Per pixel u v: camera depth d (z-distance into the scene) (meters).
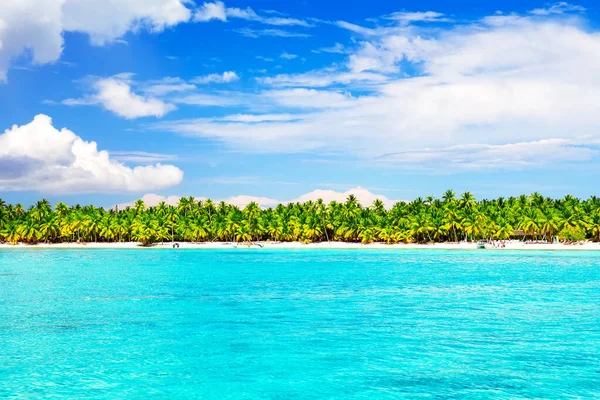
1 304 52.56
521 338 36.56
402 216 177.12
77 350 33.47
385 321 43.06
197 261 121.12
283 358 31.72
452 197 183.12
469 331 38.94
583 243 160.62
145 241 190.00
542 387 26.45
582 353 32.50
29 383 27.17
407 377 28.11
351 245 179.62
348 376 28.33
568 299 55.75
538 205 182.88
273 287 67.56
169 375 28.53
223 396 25.53
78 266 105.75
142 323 42.41
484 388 26.34
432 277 80.88
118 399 25.05
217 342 35.62
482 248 164.75
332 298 56.94
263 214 192.38
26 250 183.12
